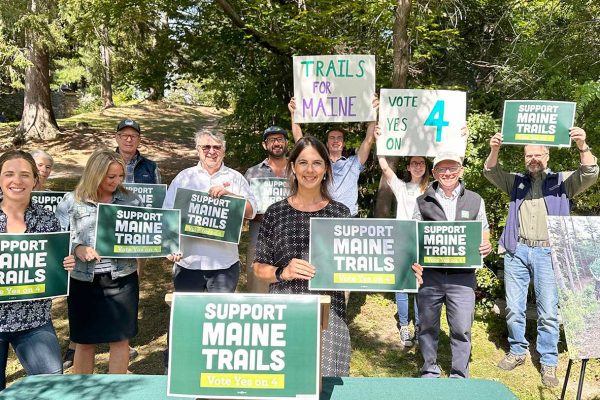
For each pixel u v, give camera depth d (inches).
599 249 146.9
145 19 417.7
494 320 235.8
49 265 127.0
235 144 378.9
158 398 86.3
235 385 79.4
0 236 121.7
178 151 689.6
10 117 1055.0
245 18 350.9
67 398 86.6
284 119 348.5
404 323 215.6
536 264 187.0
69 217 151.6
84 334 148.3
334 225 114.3
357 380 93.8
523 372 193.9
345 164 202.5
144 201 202.1
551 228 149.5
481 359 203.5
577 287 144.5
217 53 388.8
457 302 160.4
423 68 334.3
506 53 293.1
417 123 197.5
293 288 115.3
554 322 184.7
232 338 80.1
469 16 327.0
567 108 174.7
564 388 148.7
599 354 139.6
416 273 114.0
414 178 201.9
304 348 80.0
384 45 306.7
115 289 150.6
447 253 159.5
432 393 88.9
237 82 384.5
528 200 189.8
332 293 115.5
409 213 196.9
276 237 117.2
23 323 123.9
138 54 513.3
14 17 540.1
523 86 266.4
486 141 250.4
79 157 625.6
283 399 78.8
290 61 350.6
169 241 160.2
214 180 174.9
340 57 197.8
